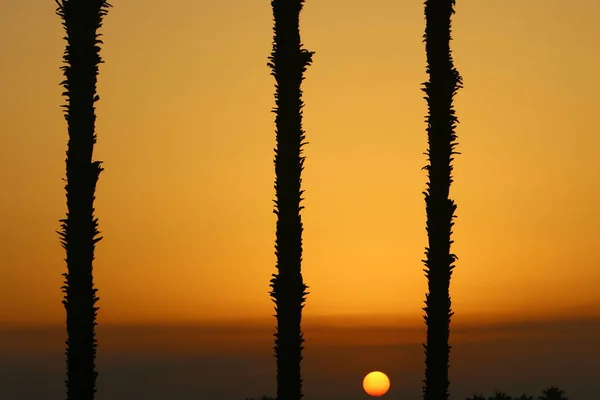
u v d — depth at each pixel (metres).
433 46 91.88
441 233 90.69
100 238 81.25
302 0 89.44
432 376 90.31
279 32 88.81
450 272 91.00
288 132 88.00
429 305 90.94
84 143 80.69
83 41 80.88
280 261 87.31
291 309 86.69
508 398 101.19
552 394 98.94
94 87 81.38
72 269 80.06
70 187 80.44
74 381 79.69
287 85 88.31
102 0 81.62
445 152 91.19
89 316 80.31
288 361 86.31
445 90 91.31
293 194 87.62
